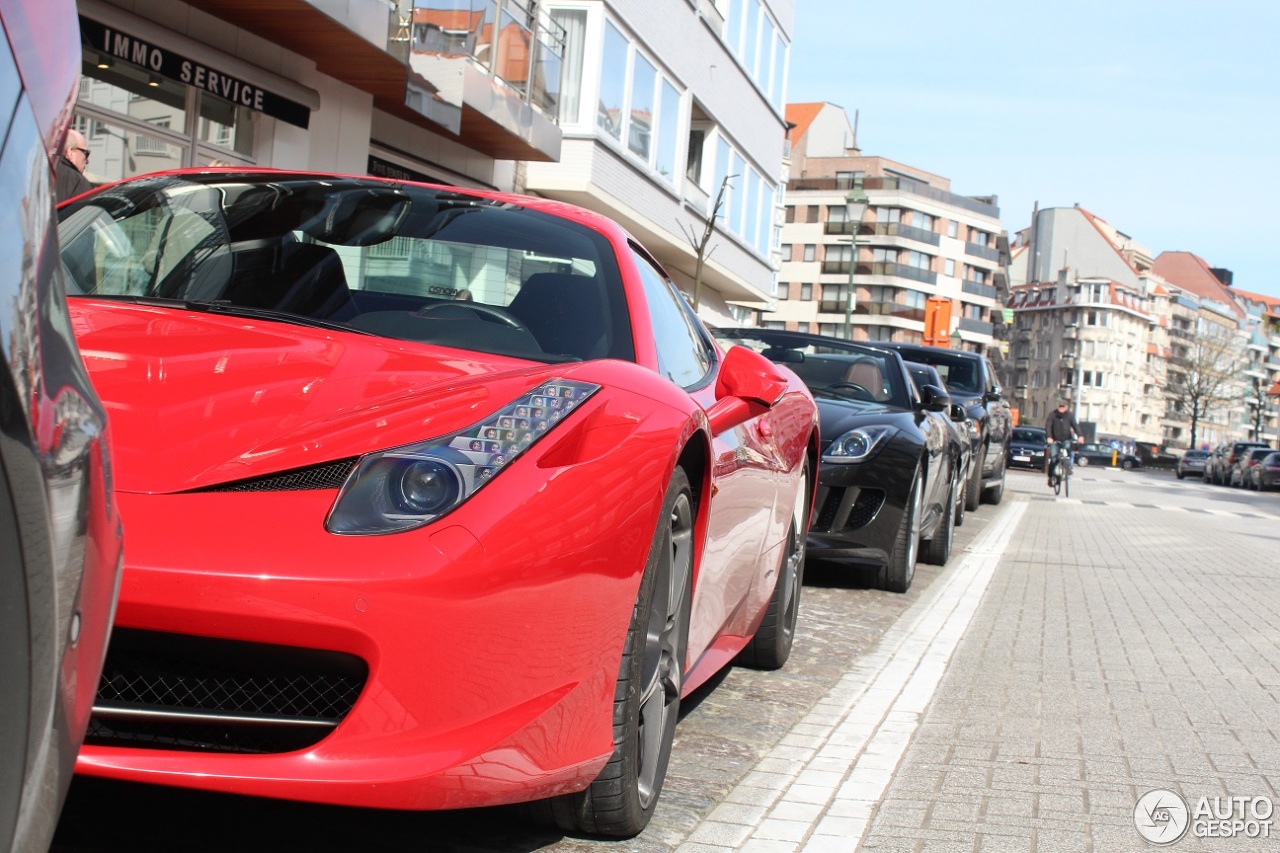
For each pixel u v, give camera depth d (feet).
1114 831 10.68
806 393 15.71
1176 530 55.98
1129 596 28.09
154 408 7.63
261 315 9.50
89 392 4.72
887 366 28.73
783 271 333.21
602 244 11.50
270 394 7.88
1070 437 82.48
